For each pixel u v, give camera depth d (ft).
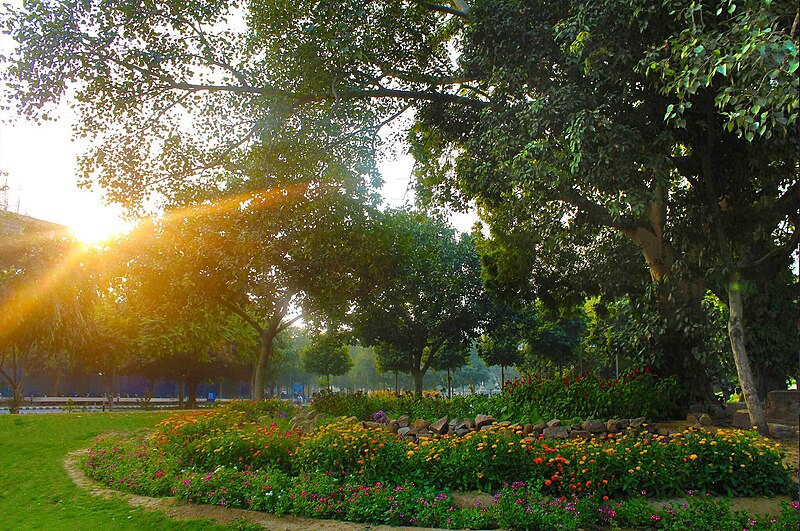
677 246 42.19
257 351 115.75
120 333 95.81
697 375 41.52
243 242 49.93
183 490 27.27
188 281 56.95
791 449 29.94
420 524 22.11
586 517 20.76
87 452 42.52
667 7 29.55
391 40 45.83
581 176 34.30
